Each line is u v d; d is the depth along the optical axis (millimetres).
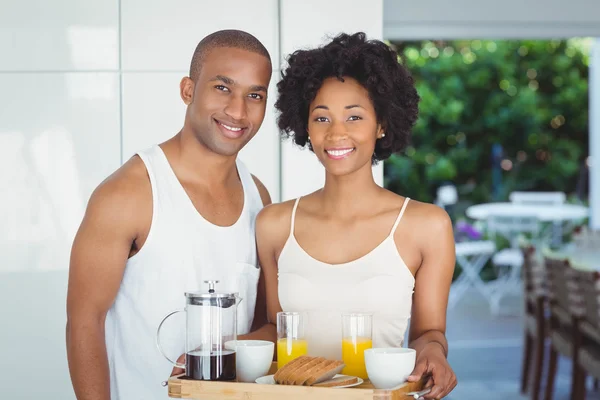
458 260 9352
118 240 1978
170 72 3156
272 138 3188
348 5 3199
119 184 2000
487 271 10211
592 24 4457
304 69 1897
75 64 3127
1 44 3111
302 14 3180
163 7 3150
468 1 4395
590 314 3982
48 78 3123
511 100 11148
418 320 1992
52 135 3127
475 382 5453
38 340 3133
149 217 2012
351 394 1559
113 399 2084
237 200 2158
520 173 11156
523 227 8656
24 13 3111
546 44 11086
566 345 4352
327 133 1860
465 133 11195
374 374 1625
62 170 3127
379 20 3213
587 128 11109
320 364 1644
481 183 11156
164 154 2092
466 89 11180
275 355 1989
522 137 11156
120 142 3143
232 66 2010
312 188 3156
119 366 2064
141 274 2031
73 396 3131
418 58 11141
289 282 1960
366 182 1951
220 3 3170
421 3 4387
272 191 3186
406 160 11125
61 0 3117
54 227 3129
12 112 3115
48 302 3129
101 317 1997
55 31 3121
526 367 5129
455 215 11000
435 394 1651
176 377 1687
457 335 7047
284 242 2043
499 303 8609
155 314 2035
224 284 2086
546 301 5133
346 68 1855
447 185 11172
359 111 1854
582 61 11086
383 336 1910
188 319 1677
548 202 9266
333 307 1921
